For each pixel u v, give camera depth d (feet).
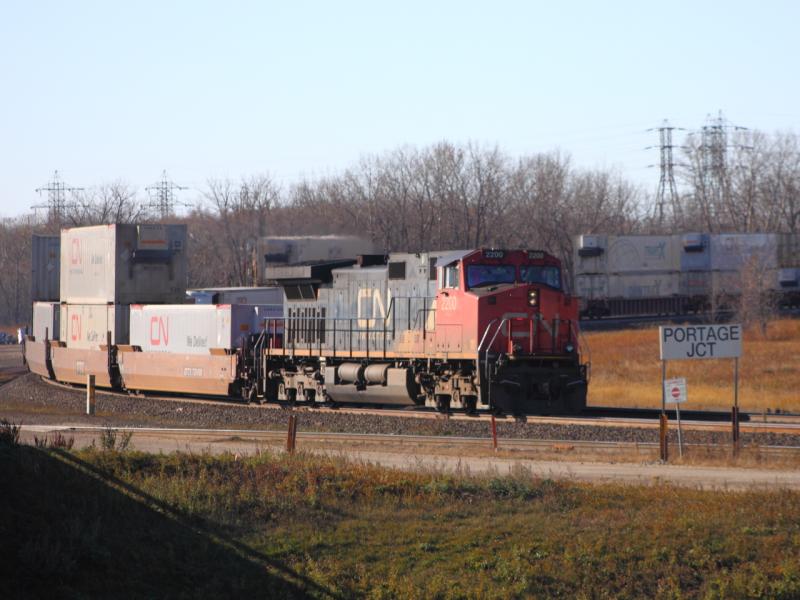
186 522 119.03
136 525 114.32
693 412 222.48
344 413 244.22
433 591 105.70
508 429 208.64
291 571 108.58
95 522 109.70
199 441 200.85
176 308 304.50
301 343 269.03
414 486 141.18
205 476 140.15
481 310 212.02
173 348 305.53
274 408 264.72
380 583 107.45
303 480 141.28
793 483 144.77
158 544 110.11
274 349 277.03
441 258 223.92
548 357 217.56
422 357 228.22
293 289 272.31
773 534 118.93
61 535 104.42
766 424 199.62
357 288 250.37
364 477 144.15
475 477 148.56
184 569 105.60
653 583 110.01
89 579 98.17
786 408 277.03
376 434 209.67
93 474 131.85
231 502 127.95
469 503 135.23
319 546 116.37
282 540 116.67
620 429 200.75
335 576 108.27
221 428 227.61
